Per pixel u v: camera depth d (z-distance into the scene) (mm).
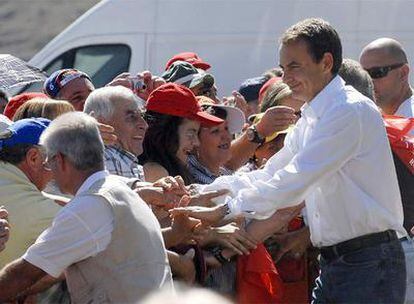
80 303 10805
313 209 12383
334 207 12164
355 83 13523
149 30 23359
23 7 82562
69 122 10992
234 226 12805
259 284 13094
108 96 13062
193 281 12516
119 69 23734
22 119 12766
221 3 22781
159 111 13531
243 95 17844
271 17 22406
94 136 10992
